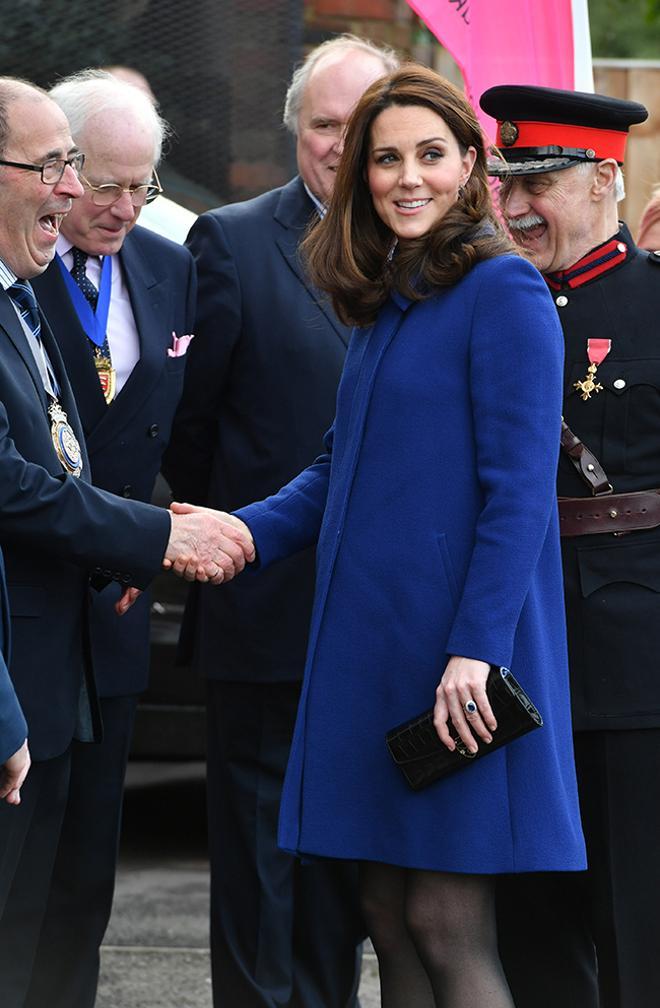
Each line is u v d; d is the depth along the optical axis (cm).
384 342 1226
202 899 2056
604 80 2578
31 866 1384
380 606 1202
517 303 1183
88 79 1483
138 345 1505
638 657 1305
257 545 1366
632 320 1323
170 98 2050
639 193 2550
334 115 1573
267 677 1566
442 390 1194
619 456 1309
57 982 1513
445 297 1209
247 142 2058
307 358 1574
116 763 1512
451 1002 1202
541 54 1717
